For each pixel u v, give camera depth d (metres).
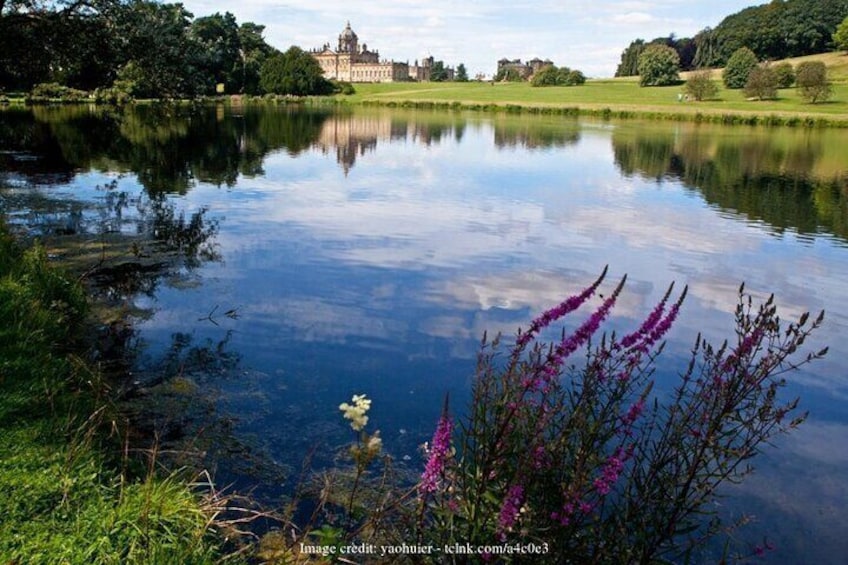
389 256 12.88
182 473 5.18
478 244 14.20
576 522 3.59
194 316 9.05
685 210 19.62
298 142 38.91
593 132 55.09
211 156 30.08
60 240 12.85
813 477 5.88
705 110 84.00
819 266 13.38
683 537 4.82
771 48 146.38
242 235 14.22
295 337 8.51
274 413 6.50
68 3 17.83
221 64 107.50
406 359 8.00
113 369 7.17
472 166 29.27
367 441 3.30
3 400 5.26
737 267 13.16
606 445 5.47
